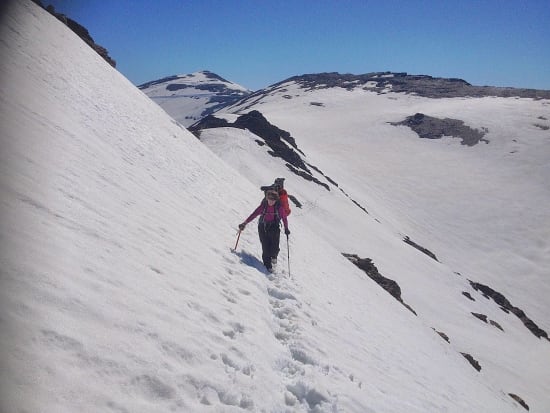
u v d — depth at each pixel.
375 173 97.19
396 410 6.19
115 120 14.42
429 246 73.81
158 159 14.03
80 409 2.85
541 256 72.19
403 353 10.37
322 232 44.34
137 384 3.42
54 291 3.68
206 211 11.83
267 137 70.75
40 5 26.08
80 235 4.99
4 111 7.27
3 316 3.07
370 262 29.00
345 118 136.62
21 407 2.57
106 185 7.54
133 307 4.34
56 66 14.48
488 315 44.09
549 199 86.88
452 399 9.02
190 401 3.65
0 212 4.27
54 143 7.52
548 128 111.19
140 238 6.31
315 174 68.19
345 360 6.98
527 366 31.53
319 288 11.35
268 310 7.34
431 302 38.75
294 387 5.06
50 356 3.06
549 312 60.28
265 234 9.80
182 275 6.10
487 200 87.81
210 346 4.68
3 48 11.78
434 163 102.88
